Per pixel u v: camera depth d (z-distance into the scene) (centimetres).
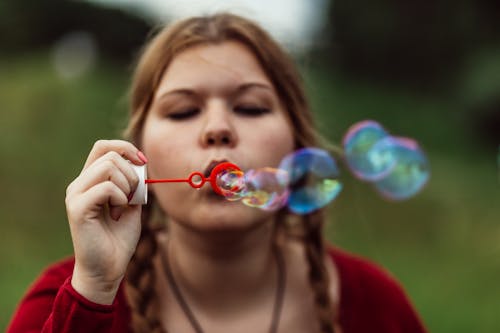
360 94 980
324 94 895
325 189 174
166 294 163
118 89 771
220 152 142
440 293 422
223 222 141
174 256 163
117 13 970
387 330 170
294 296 167
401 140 224
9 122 661
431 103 1020
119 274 133
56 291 156
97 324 129
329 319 161
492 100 922
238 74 151
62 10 966
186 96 150
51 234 520
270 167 149
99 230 131
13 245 485
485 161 863
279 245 175
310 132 175
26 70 830
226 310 161
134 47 972
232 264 155
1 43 959
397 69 1089
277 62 162
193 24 160
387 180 216
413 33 1072
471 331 369
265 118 152
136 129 165
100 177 131
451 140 917
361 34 1091
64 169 607
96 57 942
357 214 554
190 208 143
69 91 724
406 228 557
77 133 664
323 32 1113
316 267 166
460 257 508
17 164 593
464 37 1043
